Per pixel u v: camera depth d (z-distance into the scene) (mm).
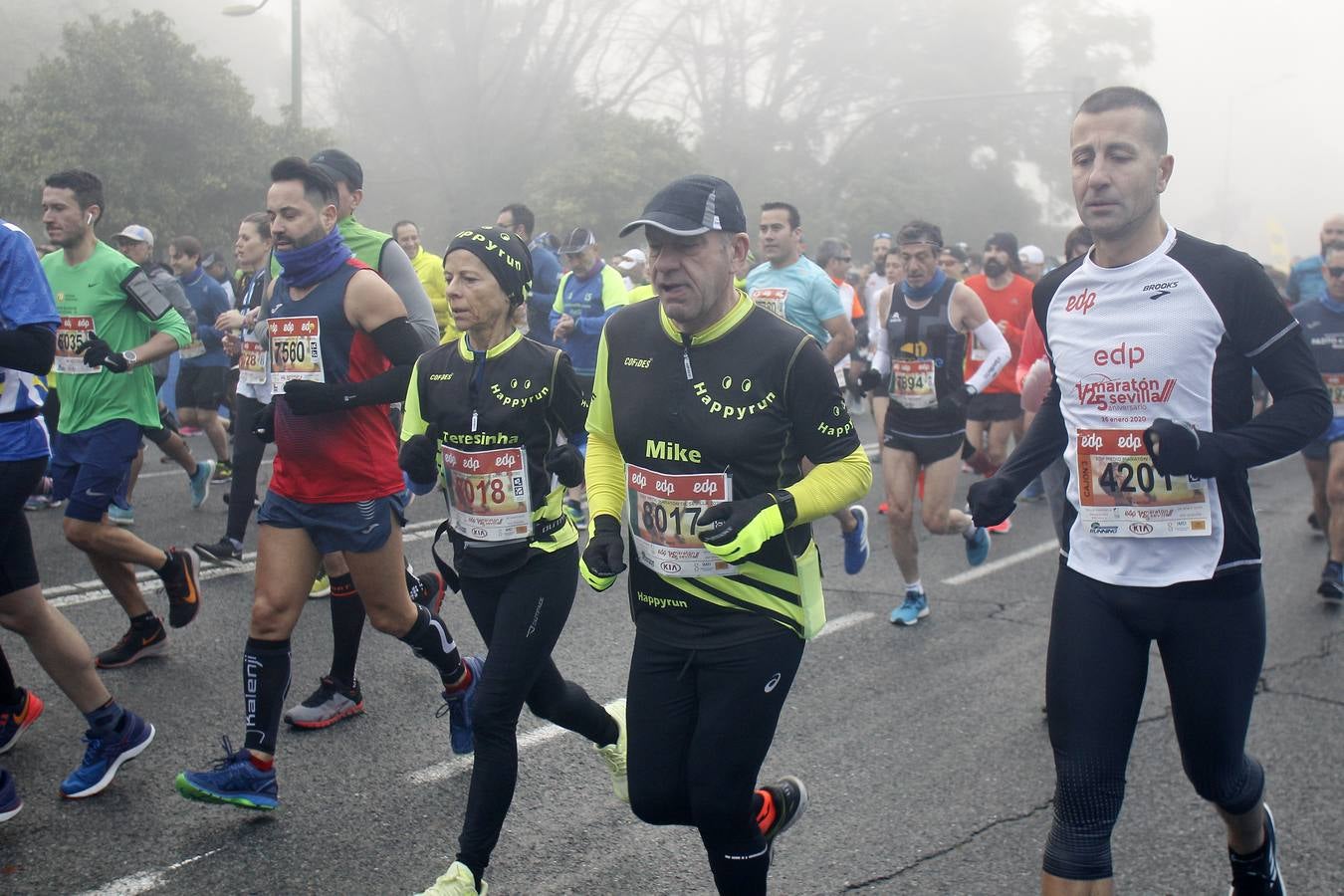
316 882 3516
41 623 3855
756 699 2850
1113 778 2793
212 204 22938
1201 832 3977
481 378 3531
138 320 5355
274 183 4023
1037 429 3176
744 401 2842
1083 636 2896
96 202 5359
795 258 6770
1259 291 2789
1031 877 3648
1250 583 2855
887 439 6145
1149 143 2844
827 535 8398
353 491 3945
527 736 4672
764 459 2867
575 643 5781
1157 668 5707
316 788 4129
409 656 5523
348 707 4754
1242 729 2881
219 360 9703
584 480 3277
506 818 3969
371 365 4121
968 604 6637
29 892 3400
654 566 2932
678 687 2928
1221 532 2816
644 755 2934
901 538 6113
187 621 5410
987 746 4660
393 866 3623
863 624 6227
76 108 21281
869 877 3631
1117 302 2922
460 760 4395
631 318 3020
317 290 4027
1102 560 2920
